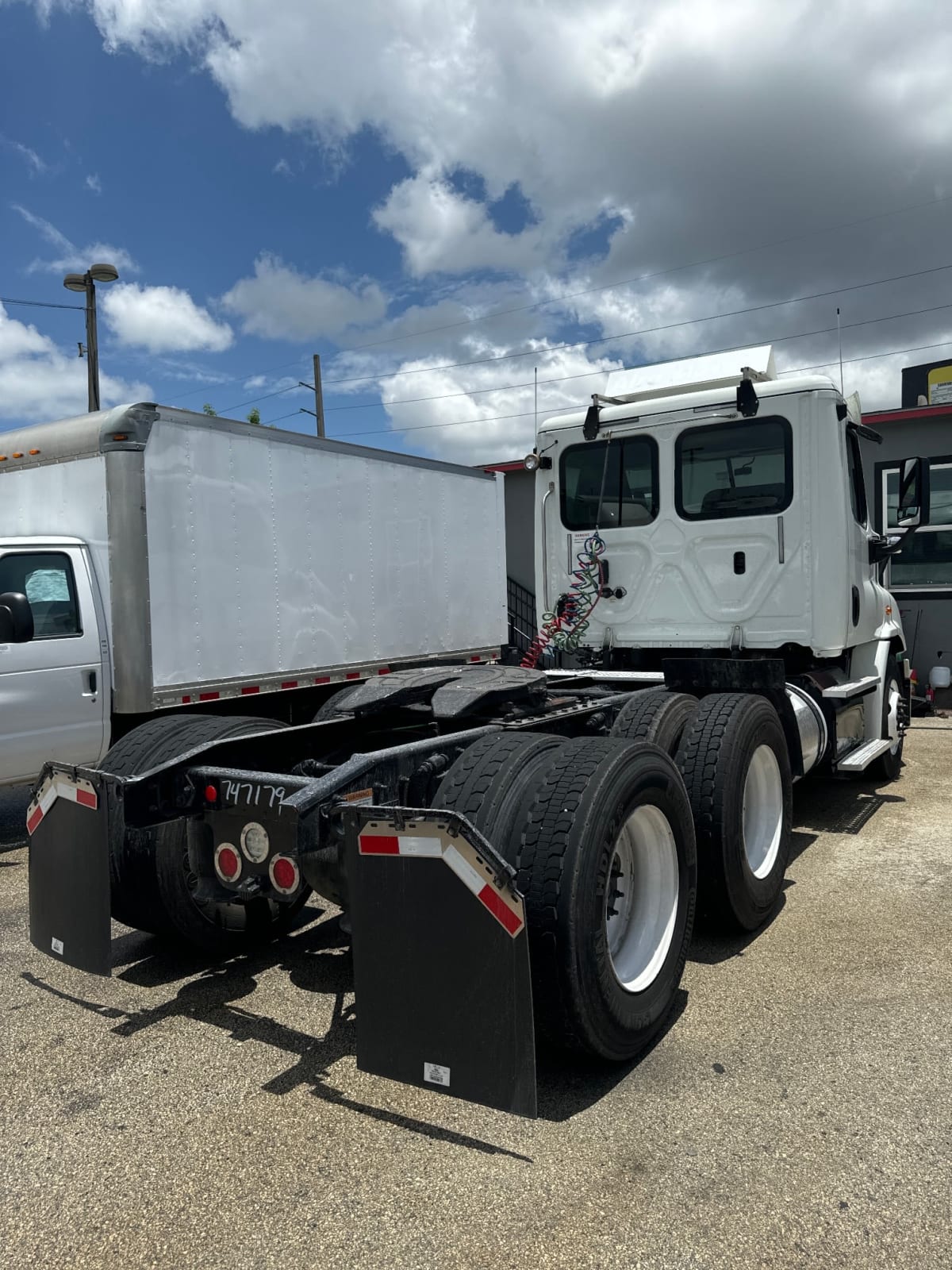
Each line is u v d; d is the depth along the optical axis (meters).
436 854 2.34
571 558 6.18
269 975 3.71
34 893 3.28
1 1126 2.62
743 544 5.50
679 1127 2.52
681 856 3.21
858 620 5.67
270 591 6.84
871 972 3.53
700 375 5.86
